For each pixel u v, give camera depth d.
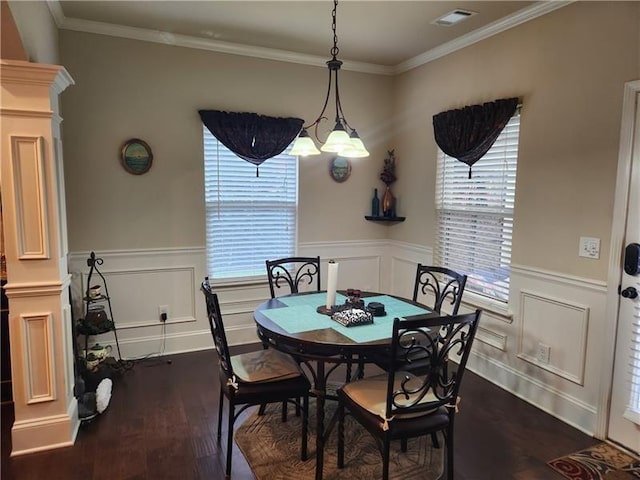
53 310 2.35
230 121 3.64
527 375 2.99
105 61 3.32
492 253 3.30
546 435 2.58
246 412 2.82
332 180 4.26
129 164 3.45
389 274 4.61
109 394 2.84
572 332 2.67
